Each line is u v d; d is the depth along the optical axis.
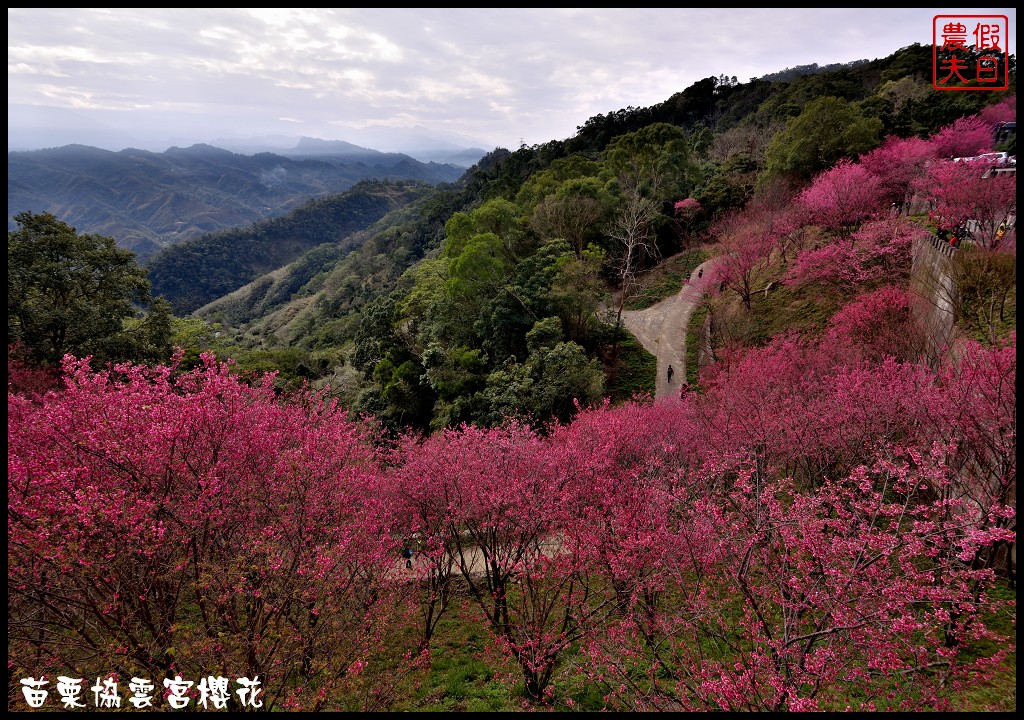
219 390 9.38
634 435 14.79
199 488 8.84
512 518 11.72
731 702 7.25
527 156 99.62
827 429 13.31
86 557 7.43
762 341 26.67
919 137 32.53
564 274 28.33
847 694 7.67
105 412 8.63
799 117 33.50
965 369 11.70
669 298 36.28
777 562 9.16
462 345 30.92
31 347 20.72
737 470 13.02
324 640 9.26
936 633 9.45
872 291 24.39
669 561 9.85
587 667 9.91
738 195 40.00
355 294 88.44
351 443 12.78
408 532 12.98
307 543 9.77
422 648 11.90
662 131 49.56
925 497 12.80
